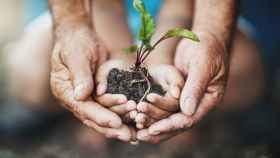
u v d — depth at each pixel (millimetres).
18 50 1073
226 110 1042
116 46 902
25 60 1032
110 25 926
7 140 1080
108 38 909
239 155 1016
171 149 1010
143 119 653
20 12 1473
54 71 721
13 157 1022
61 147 1043
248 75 1012
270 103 1151
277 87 1157
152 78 735
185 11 921
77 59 704
